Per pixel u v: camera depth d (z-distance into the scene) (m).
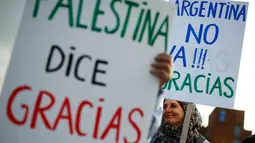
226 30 3.17
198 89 3.10
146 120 1.69
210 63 3.13
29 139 1.60
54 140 1.61
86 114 1.64
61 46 1.68
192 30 3.22
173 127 3.21
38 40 1.67
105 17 1.73
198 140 3.29
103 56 1.70
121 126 1.67
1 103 1.60
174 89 3.13
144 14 1.78
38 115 1.61
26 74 1.63
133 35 1.75
